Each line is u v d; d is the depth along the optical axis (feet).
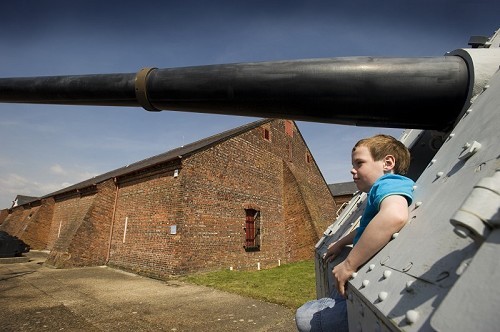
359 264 3.69
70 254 38.40
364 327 3.10
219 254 35.17
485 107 4.13
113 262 39.34
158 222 34.01
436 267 2.32
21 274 32.86
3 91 9.91
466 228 1.96
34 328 14.75
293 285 24.25
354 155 4.89
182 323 15.42
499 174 2.18
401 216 3.44
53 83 9.06
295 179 51.16
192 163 33.96
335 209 71.15
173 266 30.32
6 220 91.86
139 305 19.11
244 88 6.44
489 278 1.65
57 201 67.31
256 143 46.34
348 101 5.84
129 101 8.27
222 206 36.94
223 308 18.13
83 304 19.44
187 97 7.13
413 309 2.12
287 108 6.38
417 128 6.28
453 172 3.60
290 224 49.73
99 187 41.86
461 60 5.53
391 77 5.57
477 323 1.50
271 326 14.80
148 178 37.40
